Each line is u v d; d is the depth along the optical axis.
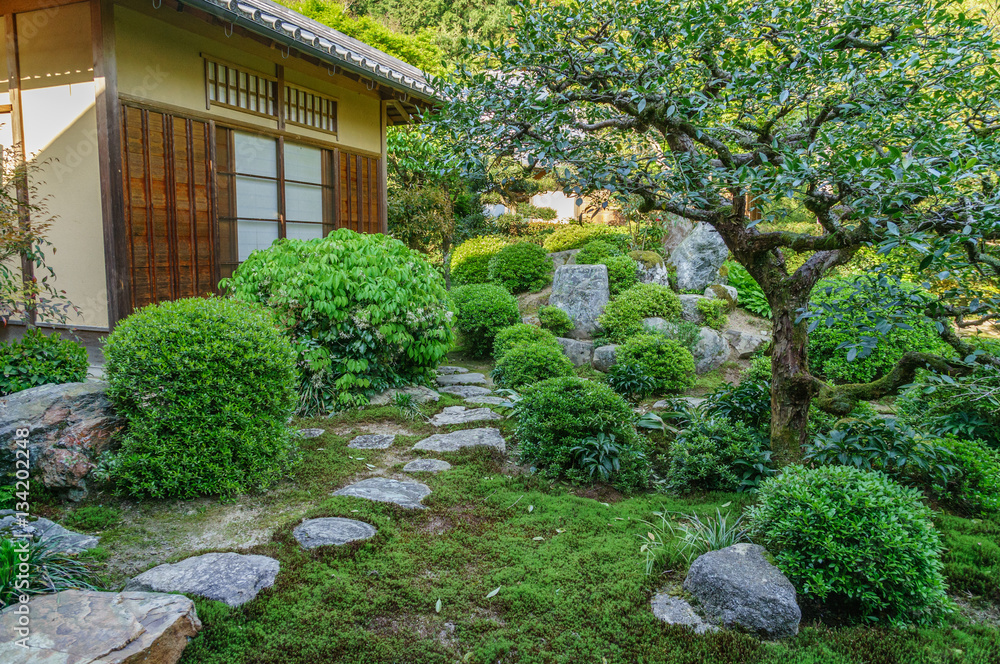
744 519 3.35
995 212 2.27
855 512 2.68
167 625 2.08
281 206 7.24
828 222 3.03
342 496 3.55
